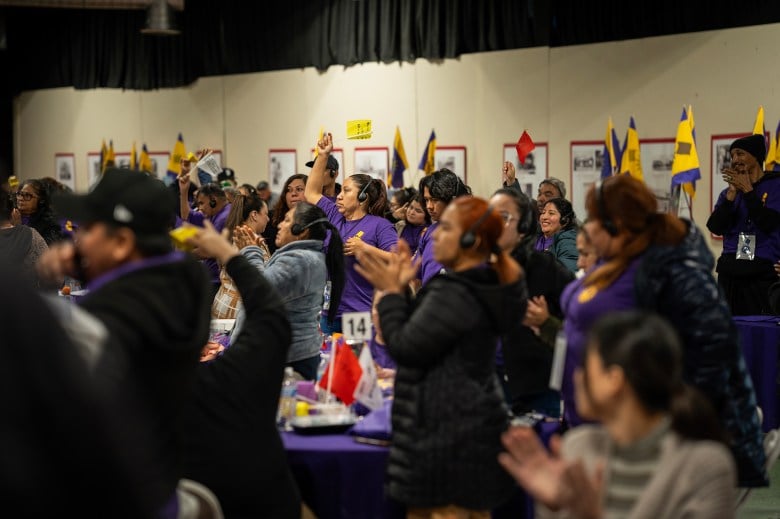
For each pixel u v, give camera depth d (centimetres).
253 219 609
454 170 997
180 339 216
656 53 848
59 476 114
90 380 120
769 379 512
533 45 930
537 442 189
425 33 1001
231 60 1173
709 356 270
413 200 709
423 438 272
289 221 408
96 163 1332
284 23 1116
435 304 268
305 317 406
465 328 267
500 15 952
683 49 831
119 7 1117
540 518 211
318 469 304
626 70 869
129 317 205
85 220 215
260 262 447
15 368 113
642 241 281
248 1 1145
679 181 679
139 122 1280
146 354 209
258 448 283
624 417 197
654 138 855
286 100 1129
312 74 1102
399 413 279
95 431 116
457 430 271
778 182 623
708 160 822
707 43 816
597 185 287
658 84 849
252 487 280
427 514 280
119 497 118
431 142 966
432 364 274
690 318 271
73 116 1353
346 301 513
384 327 277
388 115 1041
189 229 296
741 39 795
